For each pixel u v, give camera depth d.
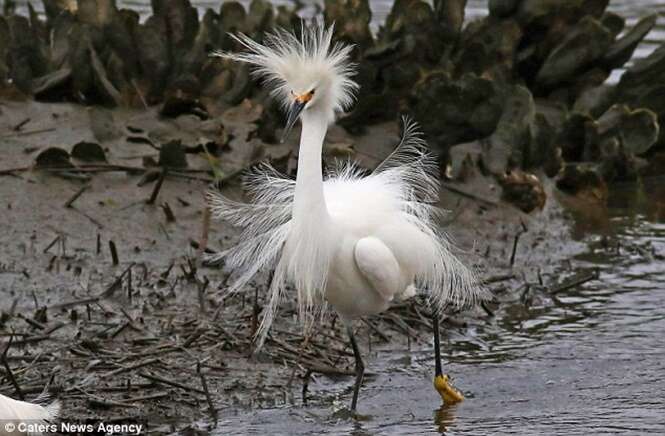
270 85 15.60
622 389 10.71
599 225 15.41
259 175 12.96
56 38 16.30
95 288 12.12
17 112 15.12
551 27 18.12
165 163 14.27
